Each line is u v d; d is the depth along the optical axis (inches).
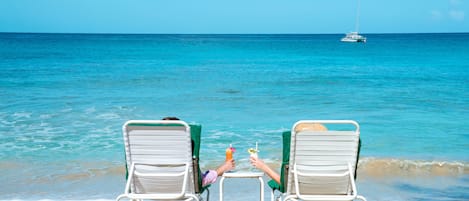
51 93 599.8
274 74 887.7
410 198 242.8
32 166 292.4
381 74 901.2
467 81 770.8
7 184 260.8
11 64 1078.4
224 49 2130.9
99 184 261.7
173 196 150.7
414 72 944.9
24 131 381.7
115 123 414.6
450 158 315.6
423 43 3228.3
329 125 414.3
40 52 1647.4
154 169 155.7
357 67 1083.3
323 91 639.8
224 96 583.5
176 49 2058.3
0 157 309.9
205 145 341.7
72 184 261.6
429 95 602.2
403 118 448.1
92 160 304.3
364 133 385.4
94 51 1785.2
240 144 345.1
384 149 338.0
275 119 438.0
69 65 1066.1
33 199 237.8
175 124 148.9
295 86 697.0
